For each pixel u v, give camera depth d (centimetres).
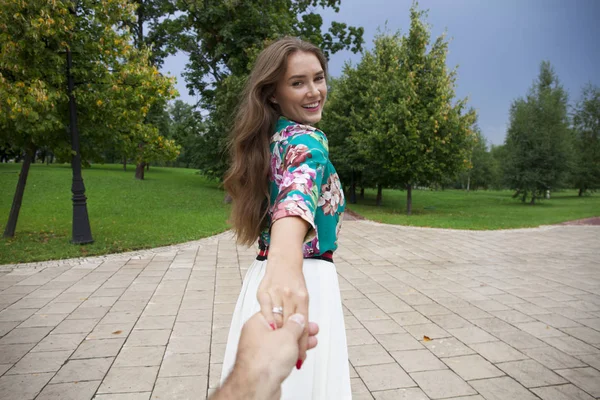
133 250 775
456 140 1661
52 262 672
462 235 1066
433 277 613
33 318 423
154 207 1470
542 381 301
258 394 42
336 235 128
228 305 469
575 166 2881
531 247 890
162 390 285
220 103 1684
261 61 119
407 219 1455
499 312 455
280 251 73
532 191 2717
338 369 120
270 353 44
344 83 2223
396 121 1641
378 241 950
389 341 372
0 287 534
